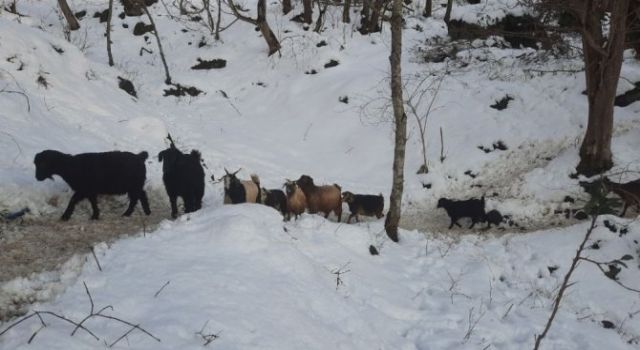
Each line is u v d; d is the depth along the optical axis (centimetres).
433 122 1559
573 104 1459
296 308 581
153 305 519
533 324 719
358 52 2067
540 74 1611
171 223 745
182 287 555
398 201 962
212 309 520
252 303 554
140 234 764
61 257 696
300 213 977
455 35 2033
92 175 828
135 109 1609
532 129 1427
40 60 1420
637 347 727
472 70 1747
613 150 1239
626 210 1092
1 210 807
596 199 382
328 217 1179
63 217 841
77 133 1188
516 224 1144
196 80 2025
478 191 1310
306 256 722
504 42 1959
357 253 839
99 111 1405
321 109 1778
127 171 857
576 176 1215
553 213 1161
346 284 709
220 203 1110
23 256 692
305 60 2067
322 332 559
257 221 740
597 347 679
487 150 1415
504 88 1575
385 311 689
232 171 1335
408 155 1478
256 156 1509
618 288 855
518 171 1335
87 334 456
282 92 1947
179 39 2348
